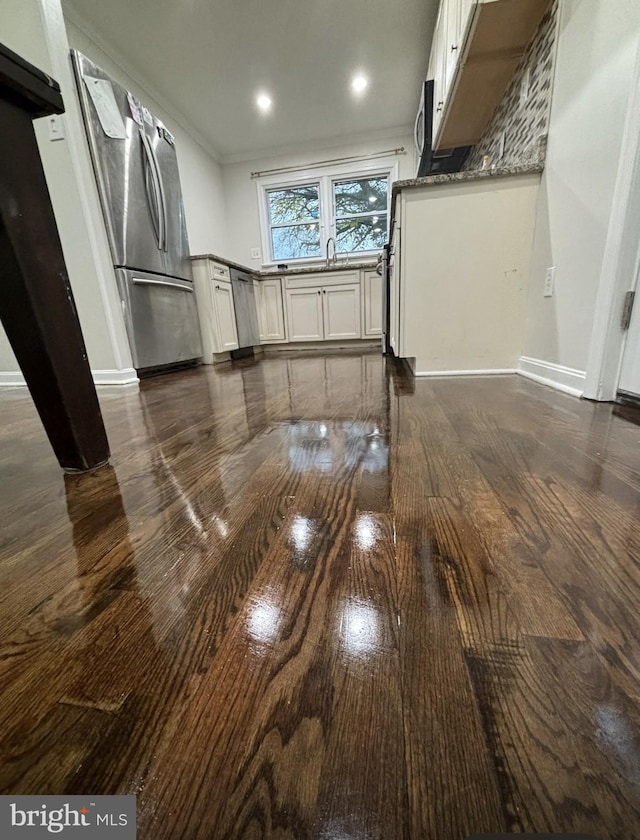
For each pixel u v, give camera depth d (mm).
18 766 278
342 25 2676
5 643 388
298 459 876
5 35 1825
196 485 762
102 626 405
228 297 3479
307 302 4113
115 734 296
